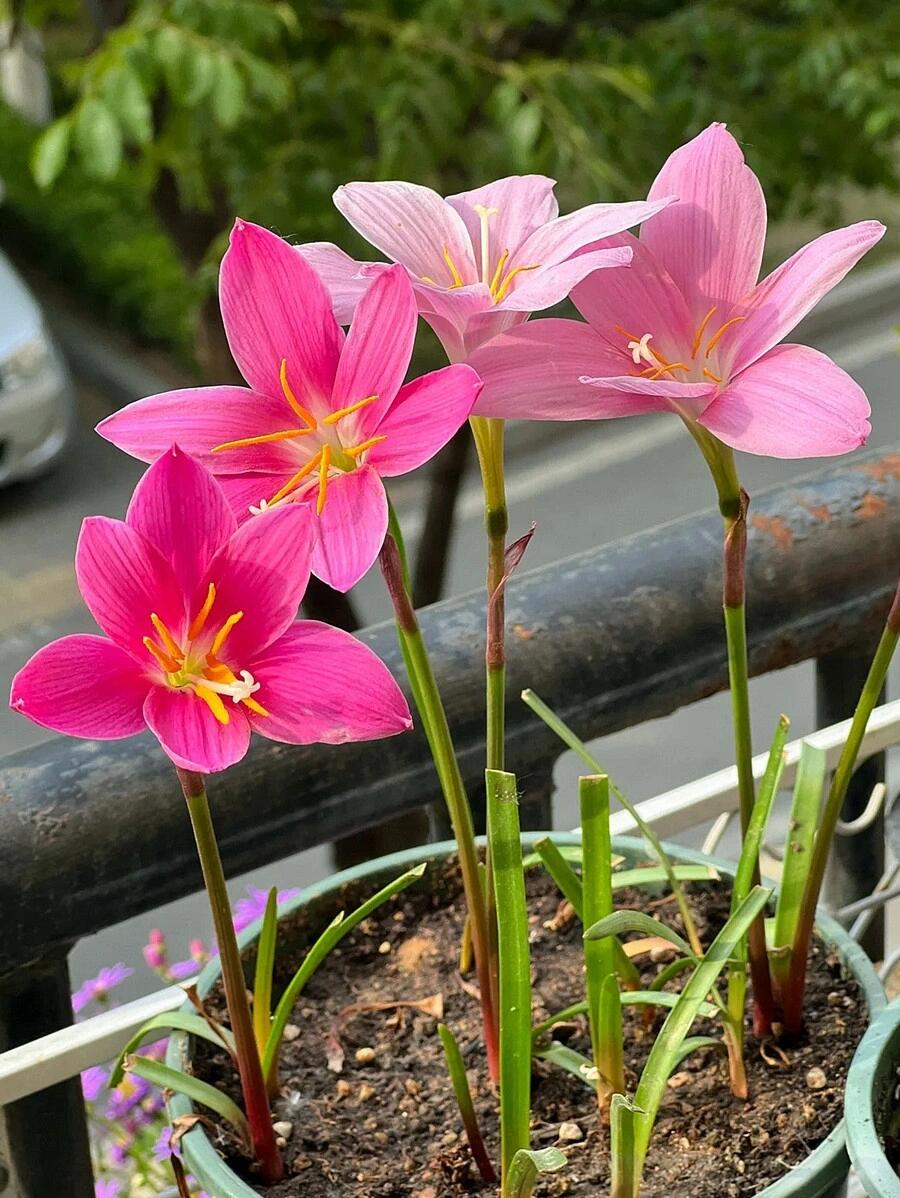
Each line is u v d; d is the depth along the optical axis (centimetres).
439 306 34
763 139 134
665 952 45
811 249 34
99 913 40
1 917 39
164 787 41
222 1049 41
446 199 37
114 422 33
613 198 119
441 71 128
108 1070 63
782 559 49
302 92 124
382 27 125
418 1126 40
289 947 44
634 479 284
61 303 376
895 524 50
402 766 44
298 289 32
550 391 33
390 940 45
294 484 32
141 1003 44
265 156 129
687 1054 40
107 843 40
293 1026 43
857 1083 34
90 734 30
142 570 31
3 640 246
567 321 33
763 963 40
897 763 90
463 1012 43
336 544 31
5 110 403
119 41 107
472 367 32
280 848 43
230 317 33
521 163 114
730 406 32
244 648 31
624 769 185
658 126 131
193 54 106
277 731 31
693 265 34
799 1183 34
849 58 134
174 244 147
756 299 34
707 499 276
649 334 34
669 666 47
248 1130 38
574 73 120
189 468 31
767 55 134
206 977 42
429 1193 38
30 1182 44
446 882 46
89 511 285
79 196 390
